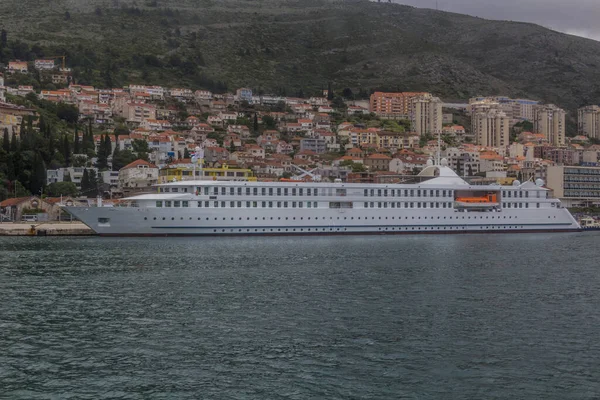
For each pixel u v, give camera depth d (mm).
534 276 68562
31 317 47062
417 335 42750
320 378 34531
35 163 165875
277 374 35156
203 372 35438
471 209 131125
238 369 35906
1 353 38406
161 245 96875
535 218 138250
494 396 32250
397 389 33062
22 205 141250
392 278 65562
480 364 36906
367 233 120750
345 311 49531
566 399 31922
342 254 86750
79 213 107375
